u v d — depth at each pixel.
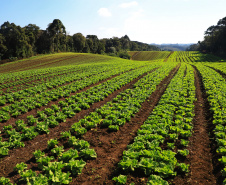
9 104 17.53
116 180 6.72
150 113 13.48
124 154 8.06
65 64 63.41
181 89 20.36
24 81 29.61
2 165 8.18
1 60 79.31
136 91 19.98
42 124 11.79
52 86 24.02
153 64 51.94
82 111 15.14
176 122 11.19
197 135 10.41
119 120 11.75
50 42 107.62
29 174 7.08
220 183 6.66
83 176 7.27
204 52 124.12
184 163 7.39
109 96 19.48
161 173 6.95
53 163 7.59
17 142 9.67
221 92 18.55
